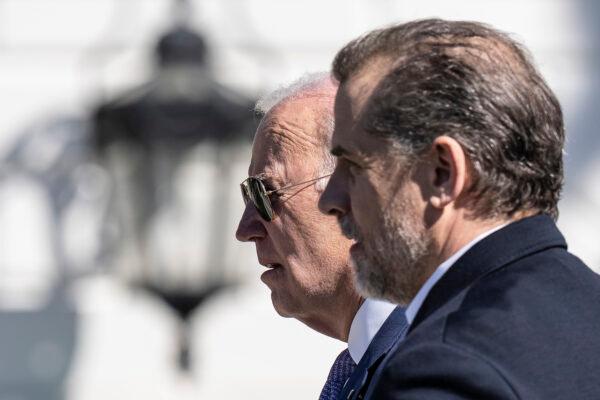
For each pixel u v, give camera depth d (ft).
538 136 13.03
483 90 12.85
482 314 12.44
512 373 11.96
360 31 42.01
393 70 13.23
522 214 13.19
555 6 42.78
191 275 31.58
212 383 41.55
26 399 41.27
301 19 41.86
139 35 41.47
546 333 12.29
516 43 13.53
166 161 31.35
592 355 12.25
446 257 13.14
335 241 17.62
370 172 13.29
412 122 12.96
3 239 41.47
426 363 12.10
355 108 13.46
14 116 41.65
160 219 31.50
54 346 41.42
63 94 41.65
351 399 16.60
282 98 18.37
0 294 41.47
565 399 11.91
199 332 41.60
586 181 42.55
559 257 13.09
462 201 13.00
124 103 31.50
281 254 18.06
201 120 31.19
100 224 41.42
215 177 31.42
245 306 41.88
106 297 41.70
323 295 17.76
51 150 41.60
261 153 18.16
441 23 13.55
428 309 13.05
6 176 41.63
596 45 42.80
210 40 39.32
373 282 13.60
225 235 31.60
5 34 41.65
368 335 17.01
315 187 17.65
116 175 31.96
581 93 42.70
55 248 41.60
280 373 41.83
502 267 12.91
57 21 41.70
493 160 12.82
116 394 41.37
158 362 41.50
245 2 41.52
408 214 13.11
